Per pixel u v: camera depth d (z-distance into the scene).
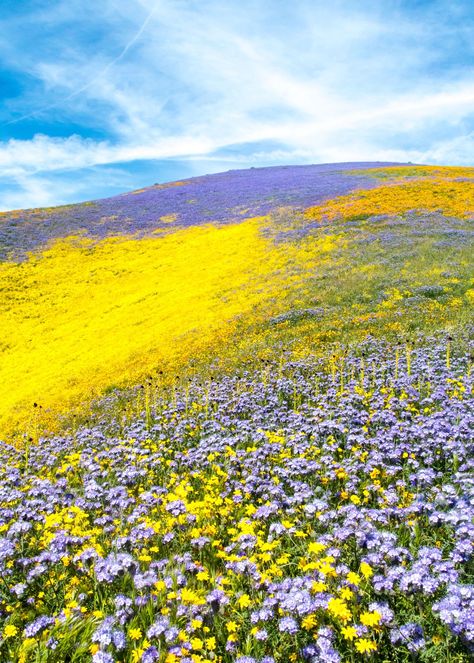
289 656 3.89
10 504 8.13
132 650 3.86
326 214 48.12
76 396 21.25
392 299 24.75
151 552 5.82
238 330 25.20
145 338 28.34
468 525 5.02
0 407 22.42
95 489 7.71
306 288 29.67
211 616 4.38
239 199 64.81
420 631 3.87
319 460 8.69
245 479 8.10
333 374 15.96
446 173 63.81
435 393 11.63
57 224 59.56
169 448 11.03
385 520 5.74
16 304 38.78
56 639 4.14
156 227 57.62
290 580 4.62
